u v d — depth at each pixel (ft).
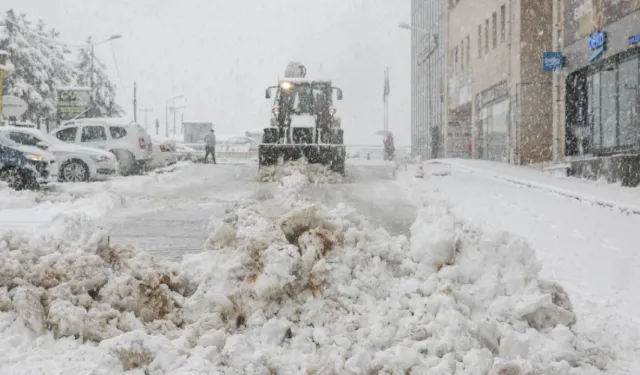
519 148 106.11
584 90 84.07
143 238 33.50
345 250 19.94
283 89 77.56
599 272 26.78
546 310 18.30
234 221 24.98
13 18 200.34
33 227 34.12
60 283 17.69
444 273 19.17
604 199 49.78
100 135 81.61
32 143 71.05
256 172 86.33
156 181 69.10
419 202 49.06
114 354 14.12
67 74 232.73
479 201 50.72
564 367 15.38
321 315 17.57
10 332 15.79
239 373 14.14
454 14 158.81
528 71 105.91
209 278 19.94
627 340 18.33
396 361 14.48
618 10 71.87
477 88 135.13
